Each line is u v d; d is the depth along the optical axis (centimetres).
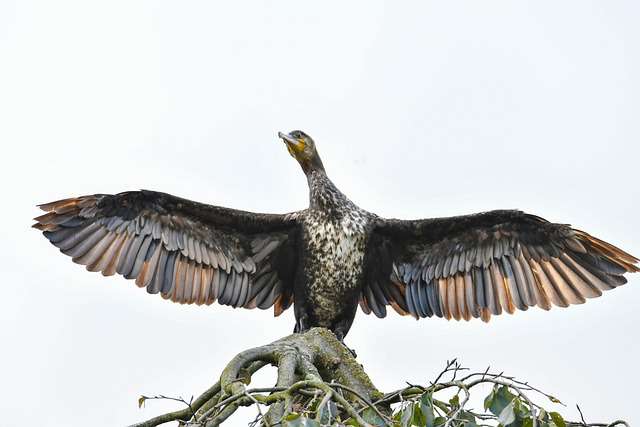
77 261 1334
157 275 1371
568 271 1388
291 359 1011
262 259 1416
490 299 1415
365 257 1406
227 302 1402
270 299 1425
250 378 1030
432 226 1416
